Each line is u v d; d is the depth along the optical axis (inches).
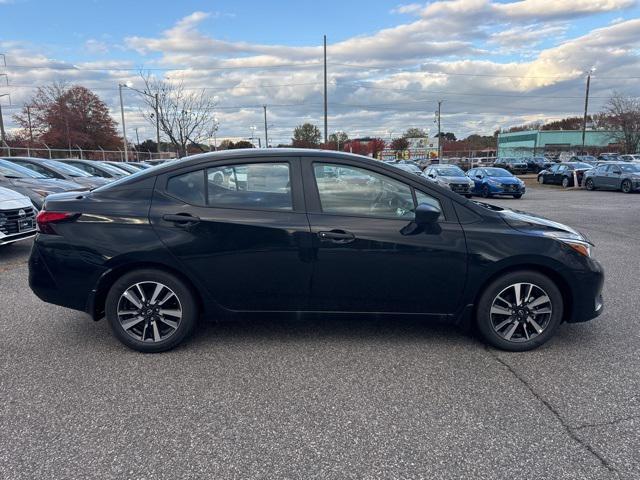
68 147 2180.1
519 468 95.3
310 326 171.6
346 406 118.2
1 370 137.6
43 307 193.9
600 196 820.6
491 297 146.9
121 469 94.7
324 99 1369.3
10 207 280.4
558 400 121.1
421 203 145.4
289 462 97.0
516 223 149.3
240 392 125.0
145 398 122.0
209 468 95.2
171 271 146.2
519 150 2913.4
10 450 100.5
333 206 146.7
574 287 146.3
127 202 147.2
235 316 150.1
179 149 826.2
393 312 149.5
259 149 154.7
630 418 113.0
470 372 136.3
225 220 143.3
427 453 99.9
